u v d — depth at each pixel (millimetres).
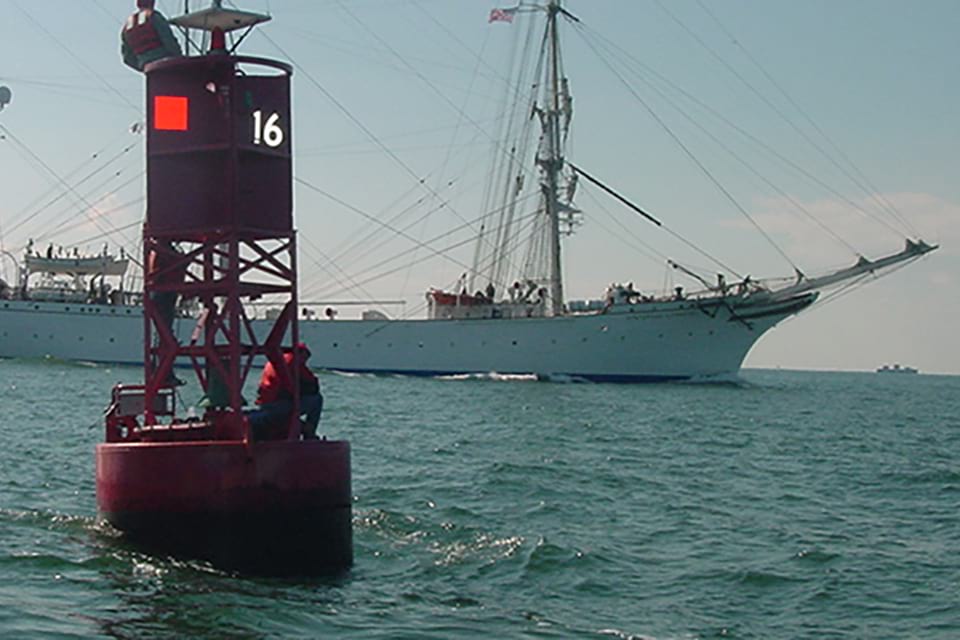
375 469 39000
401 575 22094
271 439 21797
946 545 28328
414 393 90500
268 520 20375
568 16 124875
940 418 89938
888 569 25094
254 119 21047
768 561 25547
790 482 40625
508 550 24984
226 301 21656
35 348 124625
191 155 21047
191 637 16734
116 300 126312
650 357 120625
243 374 21484
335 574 21031
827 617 21016
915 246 116250
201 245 21984
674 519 30844
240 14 24359
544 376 121875
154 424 22188
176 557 20438
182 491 20359
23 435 45750
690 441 56250
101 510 21312
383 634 17688
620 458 46000
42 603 18062
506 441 51781
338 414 64688
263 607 18422
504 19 123750
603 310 120750
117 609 17938
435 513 29781
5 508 26953
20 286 126250
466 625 18719
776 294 118312
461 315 124125
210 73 21047
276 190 21391
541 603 20891
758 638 19391
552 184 124562
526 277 126812
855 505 35281
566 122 124938
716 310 118750
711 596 22297
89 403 66250
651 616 20531
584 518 30344
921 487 40156
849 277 117688
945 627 20516
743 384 121000
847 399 117062
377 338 124688
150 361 22109
